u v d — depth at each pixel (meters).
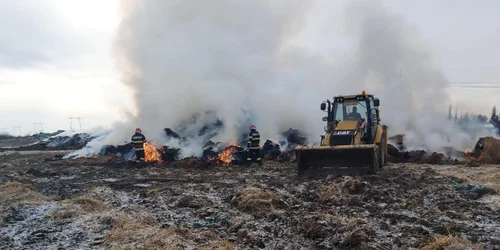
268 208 8.48
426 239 6.31
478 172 13.33
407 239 6.45
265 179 13.20
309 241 6.68
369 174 12.30
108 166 19.34
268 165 17.66
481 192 9.37
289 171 15.15
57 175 16.31
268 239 6.70
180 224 7.70
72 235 7.10
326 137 13.72
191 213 8.64
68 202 9.43
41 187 12.90
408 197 9.53
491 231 6.68
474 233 6.57
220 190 11.25
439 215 7.82
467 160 17.80
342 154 12.77
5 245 6.68
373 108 15.22
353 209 8.39
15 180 14.62
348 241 6.36
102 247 6.39
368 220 7.52
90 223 7.74
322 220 7.47
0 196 10.48
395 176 12.34
